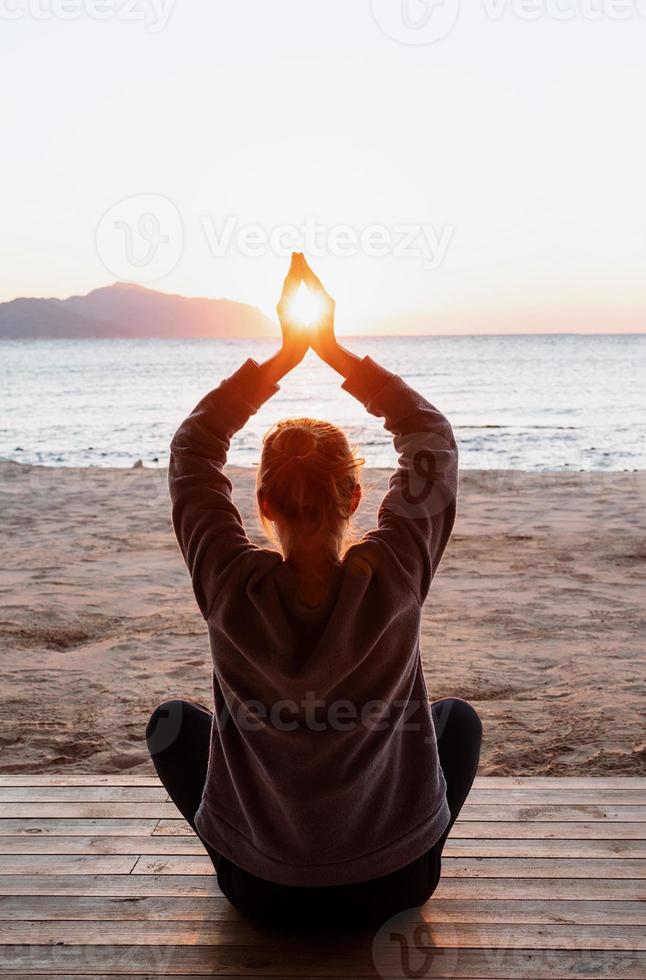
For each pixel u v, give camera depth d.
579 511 10.09
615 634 5.45
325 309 1.72
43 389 46.50
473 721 2.03
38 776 2.78
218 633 1.58
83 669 4.89
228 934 1.93
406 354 94.88
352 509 1.59
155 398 39.69
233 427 1.74
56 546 8.55
